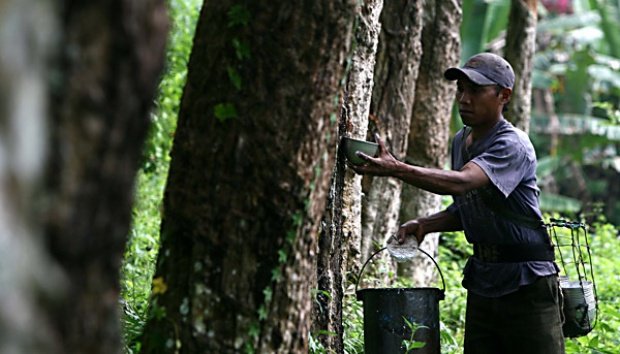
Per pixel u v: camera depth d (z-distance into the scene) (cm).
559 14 3784
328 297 930
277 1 655
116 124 441
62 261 421
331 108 678
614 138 3081
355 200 1317
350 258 1327
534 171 961
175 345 669
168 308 675
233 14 659
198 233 670
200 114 672
